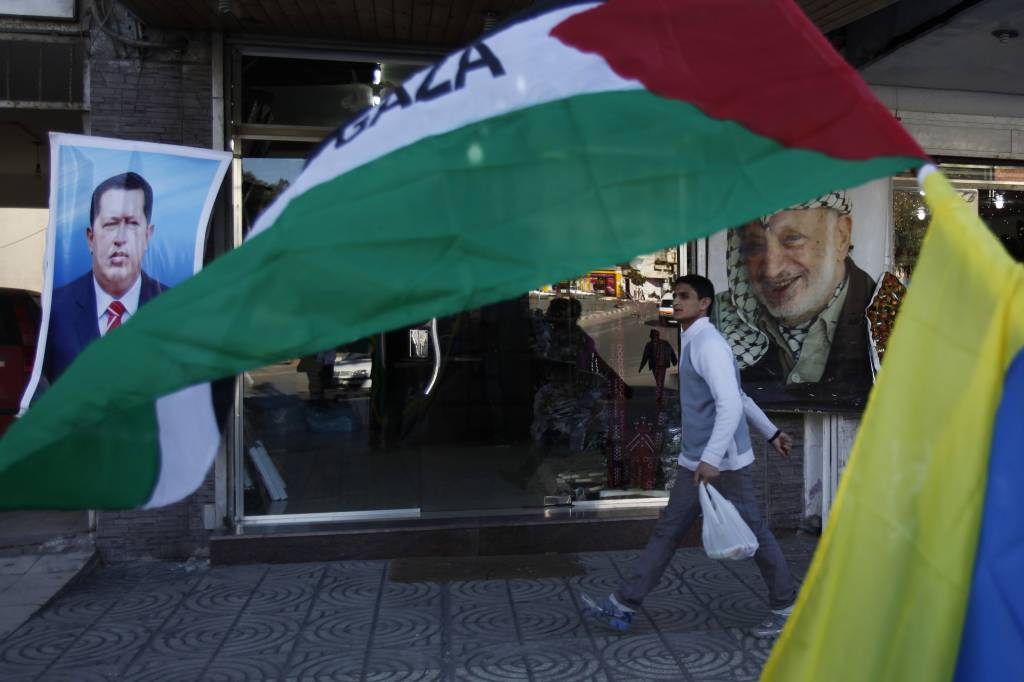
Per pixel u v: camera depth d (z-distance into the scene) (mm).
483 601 5008
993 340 1577
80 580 5379
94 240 5297
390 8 5246
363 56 6020
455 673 4074
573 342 7090
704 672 4062
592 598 5023
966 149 6465
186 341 1579
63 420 1558
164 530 5801
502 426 7723
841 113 1705
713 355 4207
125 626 4676
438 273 1606
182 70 5707
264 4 5164
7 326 7250
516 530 5867
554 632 4551
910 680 1605
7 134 7148
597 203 1650
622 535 5957
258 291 1608
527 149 1704
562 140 1704
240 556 5664
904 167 1675
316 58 5980
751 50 1784
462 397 7879
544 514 6113
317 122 5973
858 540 1682
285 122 5934
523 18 1861
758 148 1681
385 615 4812
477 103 1775
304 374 6754
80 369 1580
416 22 5531
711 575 5414
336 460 7031
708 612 4809
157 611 4891
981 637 1542
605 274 6852
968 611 1562
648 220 1637
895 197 6328
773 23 1812
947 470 1610
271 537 5684
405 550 5785
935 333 1657
